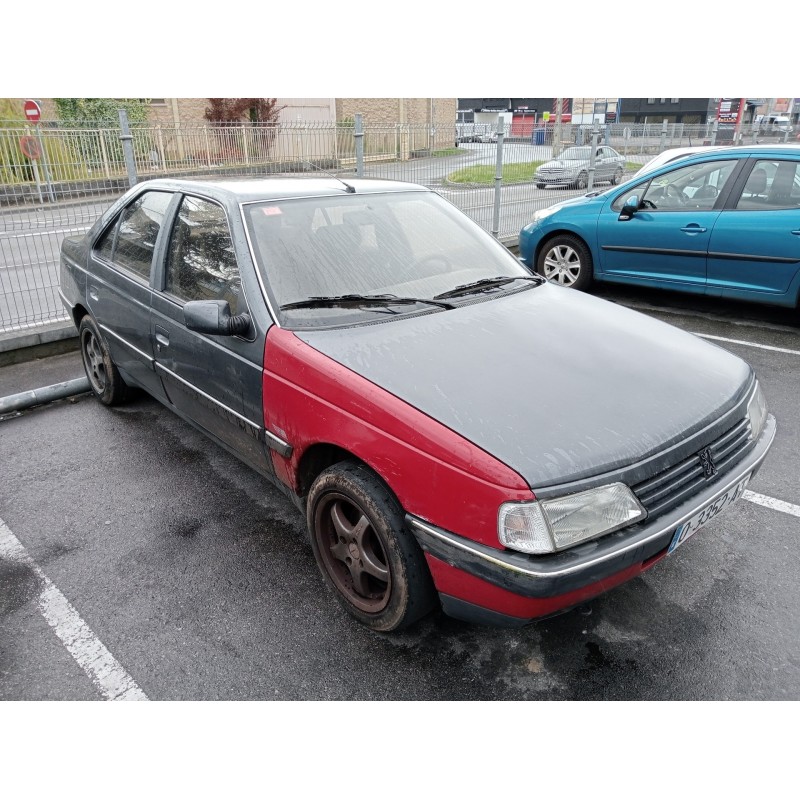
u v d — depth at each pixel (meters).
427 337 2.69
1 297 6.47
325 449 2.61
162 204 3.62
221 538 3.22
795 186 5.90
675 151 9.18
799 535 3.21
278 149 7.11
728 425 2.46
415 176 8.16
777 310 6.99
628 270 7.04
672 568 2.98
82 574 2.96
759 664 2.45
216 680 2.39
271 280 2.84
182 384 3.35
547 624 2.65
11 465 3.90
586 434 2.17
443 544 2.13
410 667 2.45
